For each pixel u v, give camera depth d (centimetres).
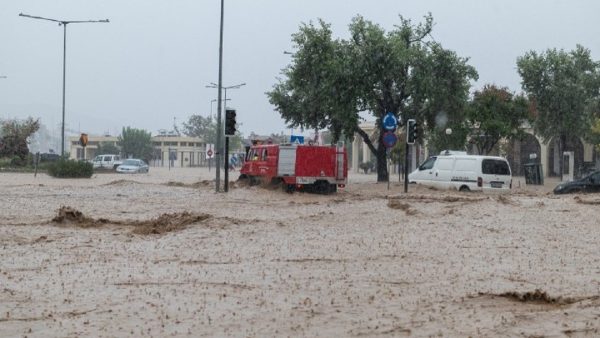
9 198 2753
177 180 4866
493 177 3166
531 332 782
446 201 2422
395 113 4488
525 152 7162
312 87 4353
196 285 1039
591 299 947
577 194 2902
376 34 4250
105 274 1130
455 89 4359
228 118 3173
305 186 3178
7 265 1218
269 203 2586
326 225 1823
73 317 848
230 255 1335
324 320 833
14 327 802
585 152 6919
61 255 1335
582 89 5503
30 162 7031
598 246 1472
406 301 934
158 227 1786
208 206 2466
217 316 851
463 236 1614
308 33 4338
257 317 847
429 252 1378
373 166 8231
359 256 1324
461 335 771
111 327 802
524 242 1524
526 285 1047
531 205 2198
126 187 3588
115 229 1762
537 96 5497
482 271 1170
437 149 4925
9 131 7675
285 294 976
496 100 4872
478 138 5069
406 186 3028
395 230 1717
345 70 4228
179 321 828
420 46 4391
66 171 5062
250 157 3675
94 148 14288
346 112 4259
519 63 5528
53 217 2014
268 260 1276
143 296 962
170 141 14075
